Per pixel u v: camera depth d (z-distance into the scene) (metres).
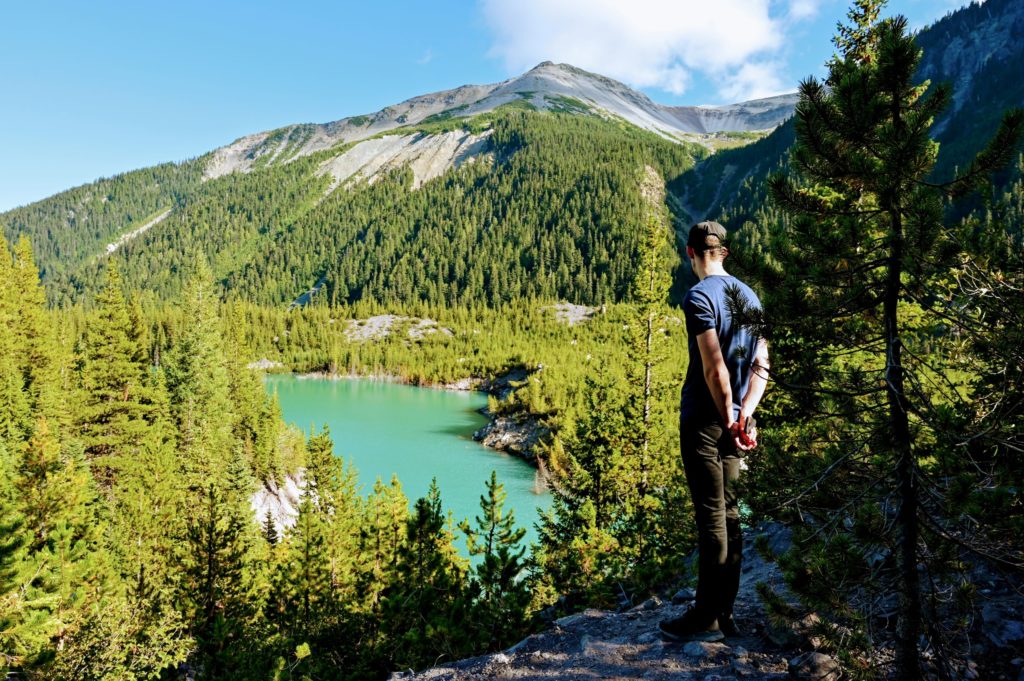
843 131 3.45
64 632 17.50
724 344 3.40
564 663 3.97
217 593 24.22
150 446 32.28
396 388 132.38
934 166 3.28
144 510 29.11
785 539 5.99
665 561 7.59
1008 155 3.06
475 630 9.38
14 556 15.88
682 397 3.71
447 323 179.25
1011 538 2.89
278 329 171.00
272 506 50.47
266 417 58.94
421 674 4.56
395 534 25.14
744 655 3.49
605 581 8.71
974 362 3.92
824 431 4.41
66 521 20.30
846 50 11.21
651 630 4.19
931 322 3.99
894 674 2.97
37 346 50.75
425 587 14.59
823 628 3.12
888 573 3.11
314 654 17.22
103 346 46.44
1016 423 3.25
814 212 3.69
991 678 2.93
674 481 12.36
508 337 154.75
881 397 3.41
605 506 20.72
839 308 3.45
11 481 20.86
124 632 18.64
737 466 3.70
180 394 56.00
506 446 69.88
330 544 25.97
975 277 3.39
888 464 3.29
